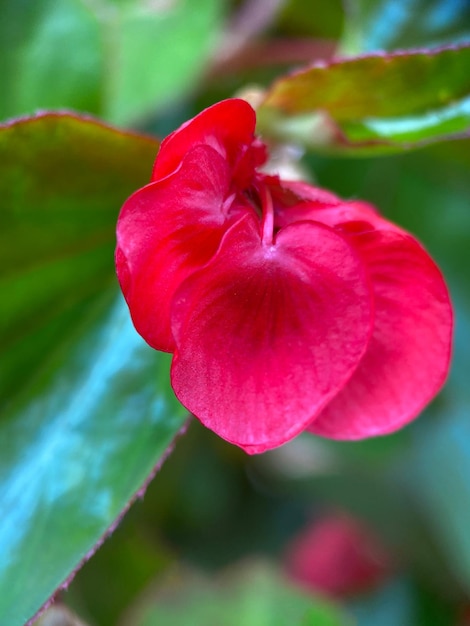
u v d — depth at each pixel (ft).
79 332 0.51
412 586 0.78
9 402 0.50
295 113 0.50
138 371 0.50
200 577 0.66
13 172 0.47
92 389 0.50
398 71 0.48
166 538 0.79
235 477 0.83
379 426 0.46
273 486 0.83
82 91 0.57
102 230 0.49
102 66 0.57
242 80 0.66
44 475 0.48
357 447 0.69
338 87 0.49
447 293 0.45
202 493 0.81
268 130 0.50
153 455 0.48
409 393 0.46
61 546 0.47
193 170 0.42
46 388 0.50
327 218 0.44
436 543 0.73
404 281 0.45
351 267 0.43
